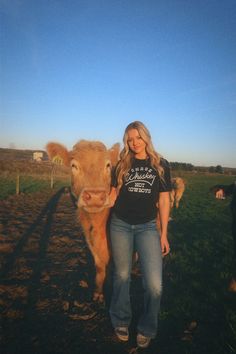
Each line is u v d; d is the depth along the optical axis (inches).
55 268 271.3
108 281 217.5
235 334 161.8
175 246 333.7
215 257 292.4
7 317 184.5
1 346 157.0
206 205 735.7
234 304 196.1
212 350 154.6
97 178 169.0
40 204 667.4
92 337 166.9
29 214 533.3
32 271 261.9
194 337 164.9
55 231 410.6
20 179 1307.8
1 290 221.0
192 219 521.3
